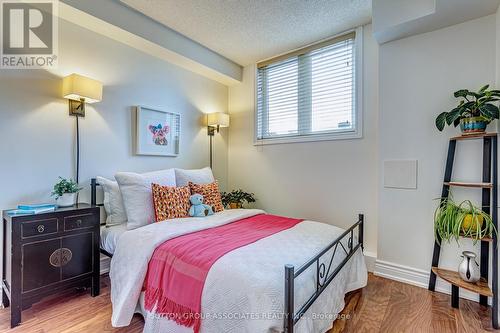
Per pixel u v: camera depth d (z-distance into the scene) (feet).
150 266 5.23
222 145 12.51
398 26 7.17
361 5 7.79
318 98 10.04
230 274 4.09
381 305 6.27
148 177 7.77
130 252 5.58
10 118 6.41
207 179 9.36
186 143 10.79
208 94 11.78
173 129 10.23
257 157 11.81
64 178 7.27
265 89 11.69
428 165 7.36
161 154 9.73
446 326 5.46
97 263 6.71
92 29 7.77
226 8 7.92
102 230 7.38
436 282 7.07
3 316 5.74
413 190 7.59
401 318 5.72
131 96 8.87
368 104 8.79
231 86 12.76
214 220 7.04
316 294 4.41
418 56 7.56
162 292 4.76
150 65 9.44
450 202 6.64
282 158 11.00
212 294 4.06
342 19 8.53
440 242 6.88
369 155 8.79
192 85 11.03
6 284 5.98
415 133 7.59
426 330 5.32
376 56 8.62
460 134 6.89
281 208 11.01
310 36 9.59
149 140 9.33
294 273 3.78
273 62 11.29
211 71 11.01
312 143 10.12
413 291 7.03
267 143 11.43
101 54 8.06
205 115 11.55
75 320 5.60
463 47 6.89
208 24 8.82
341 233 6.33
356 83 9.02
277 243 5.31
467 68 6.82
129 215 7.06
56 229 5.99
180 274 4.60
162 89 9.84
